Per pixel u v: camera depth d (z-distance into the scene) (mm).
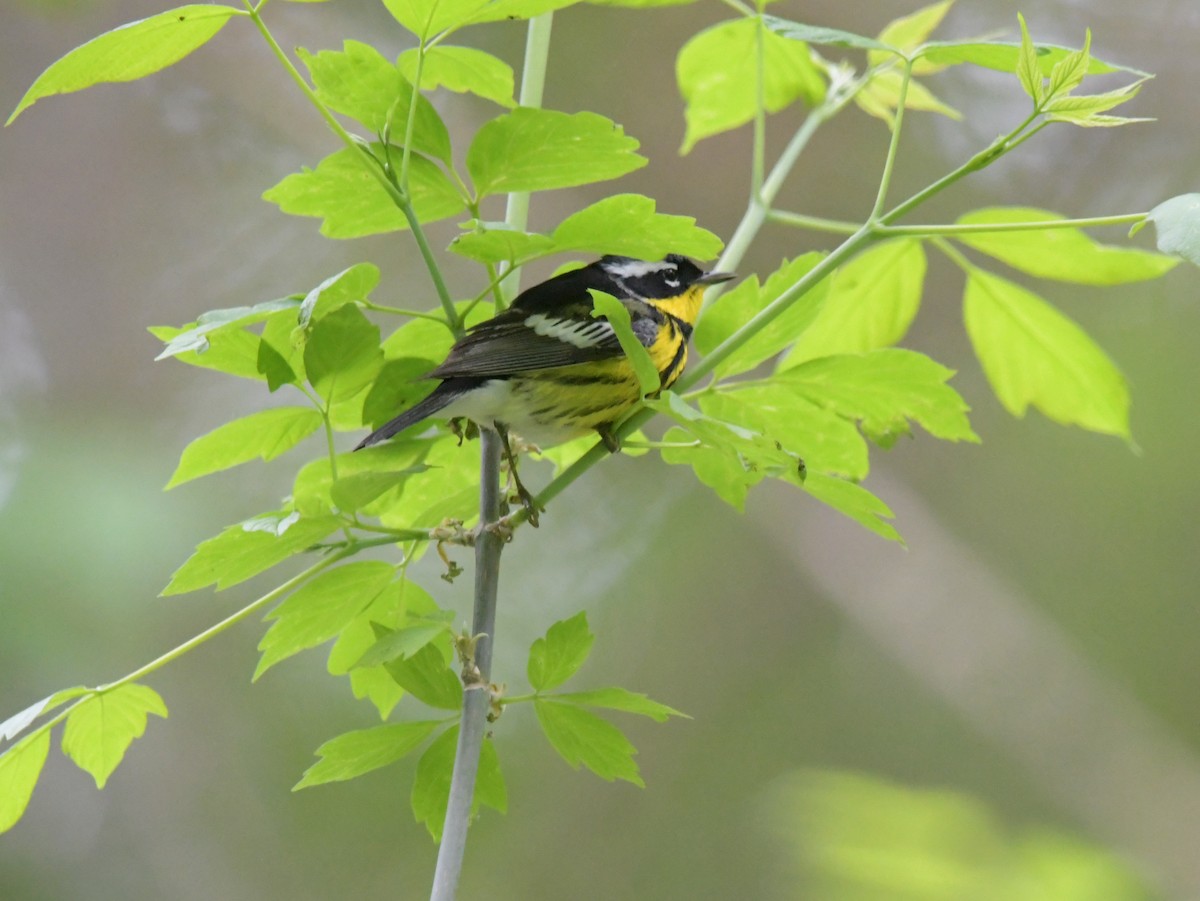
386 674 5230
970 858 6336
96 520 11883
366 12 14547
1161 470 14547
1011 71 4914
